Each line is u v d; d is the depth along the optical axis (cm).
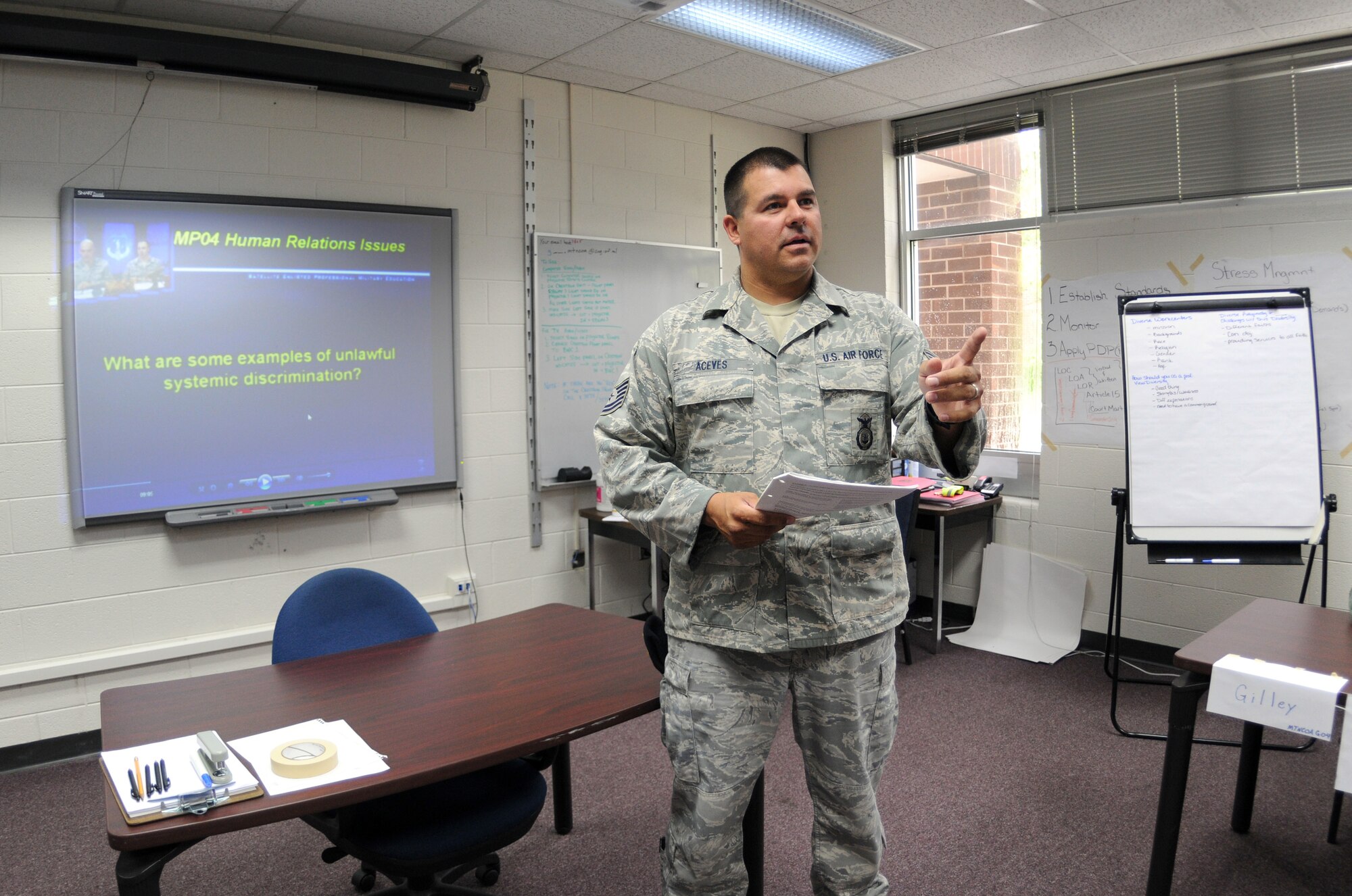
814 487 121
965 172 447
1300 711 168
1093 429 402
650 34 333
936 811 261
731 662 152
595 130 404
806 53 357
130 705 169
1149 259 383
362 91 333
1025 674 379
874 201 469
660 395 162
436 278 359
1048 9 309
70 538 294
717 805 152
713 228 454
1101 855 236
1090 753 300
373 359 346
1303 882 224
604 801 270
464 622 376
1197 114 370
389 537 356
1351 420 338
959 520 418
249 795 130
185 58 295
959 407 129
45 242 287
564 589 408
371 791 134
